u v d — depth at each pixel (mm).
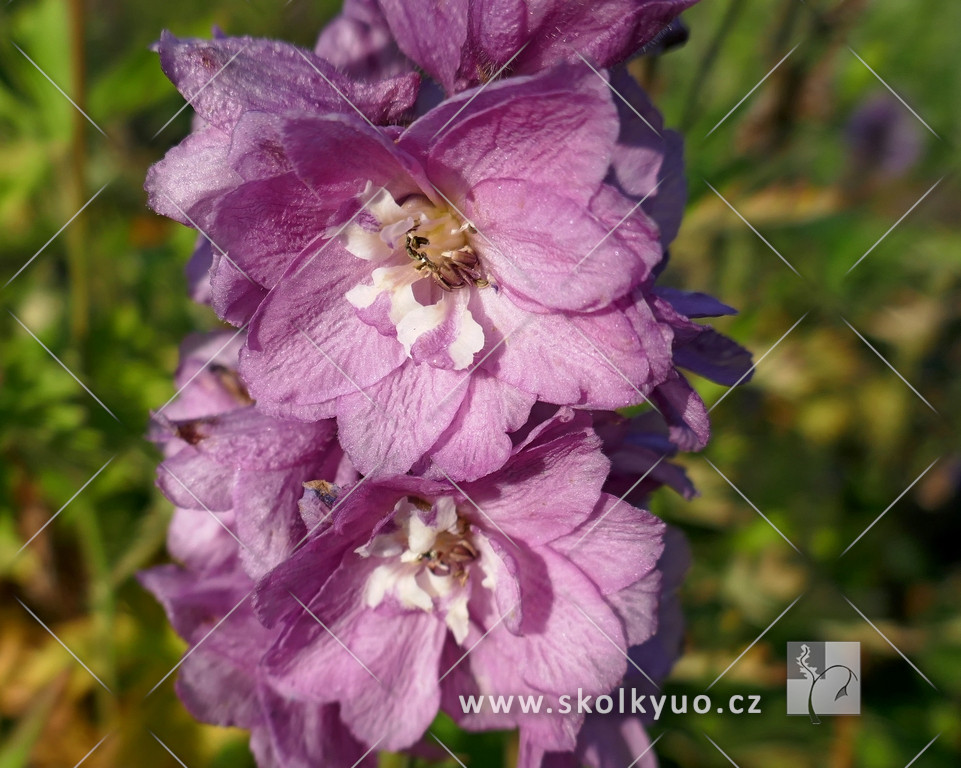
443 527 127
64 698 232
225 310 120
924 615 271
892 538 282
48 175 253
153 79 225
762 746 226
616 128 108
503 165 116
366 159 117
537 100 107
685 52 270
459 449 123
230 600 147
